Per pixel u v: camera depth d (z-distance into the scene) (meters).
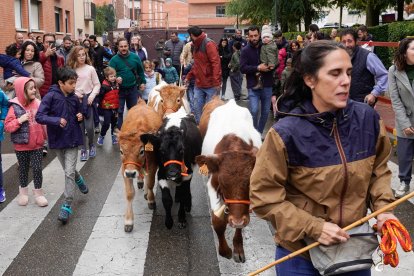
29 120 6.46
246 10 31.12
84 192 7.03
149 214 6.29
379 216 2.56
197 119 9.69
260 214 2.59
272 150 2.52
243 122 5.30
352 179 2.49
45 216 6.27
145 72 12.85
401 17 21.78
